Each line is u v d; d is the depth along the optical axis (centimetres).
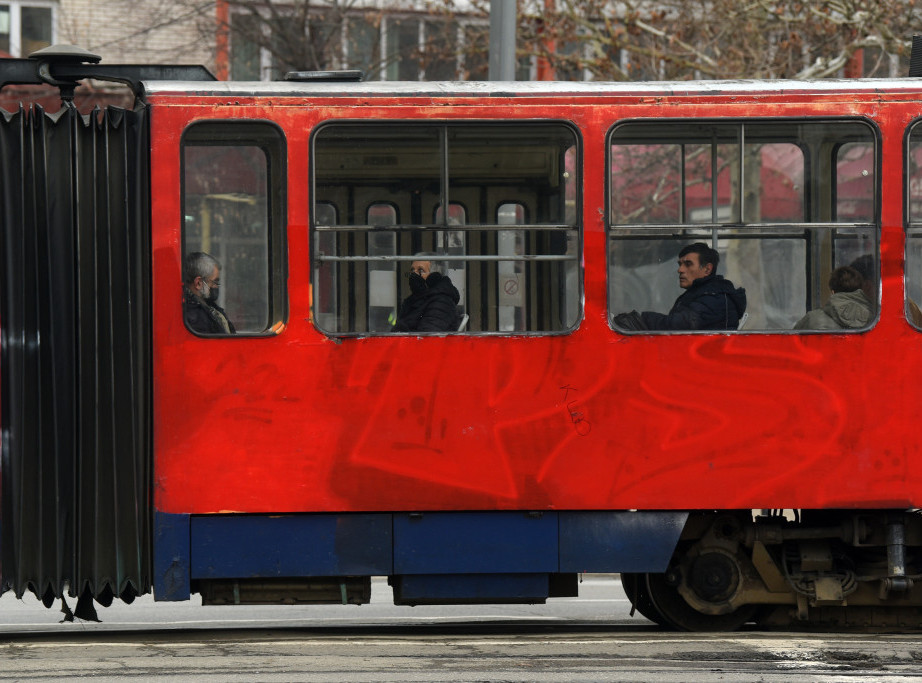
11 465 1450
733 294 1488
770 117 1482
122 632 1647
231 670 1309
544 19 3328
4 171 1456
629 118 1477
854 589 1532
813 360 1482
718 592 1539
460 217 1471
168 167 1453
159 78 1501
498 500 1468
